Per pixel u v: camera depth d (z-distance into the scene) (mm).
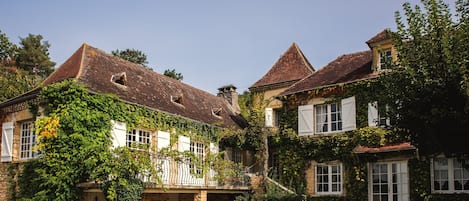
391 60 11391
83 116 14672
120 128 15961
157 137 17516
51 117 14508
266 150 19812
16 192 15797
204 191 16812
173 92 21375
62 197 13945
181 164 16828
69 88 14734
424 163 16469
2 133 16859
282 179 20094
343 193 18344
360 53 22156
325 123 19797
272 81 24812
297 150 19953
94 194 15242
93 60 18062
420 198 16328
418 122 10320
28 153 16281
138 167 14055
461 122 9461
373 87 18312
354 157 18156
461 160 10430
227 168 18344
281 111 21172
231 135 20672
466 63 9734
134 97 17641
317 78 21391
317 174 19375
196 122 19750
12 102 16547
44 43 46812
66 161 14180
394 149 16375
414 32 10922
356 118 18672
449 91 9750
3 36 38875
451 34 10445
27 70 43094
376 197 17547
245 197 18375
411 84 10414
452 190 15898
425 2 10992
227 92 27484
